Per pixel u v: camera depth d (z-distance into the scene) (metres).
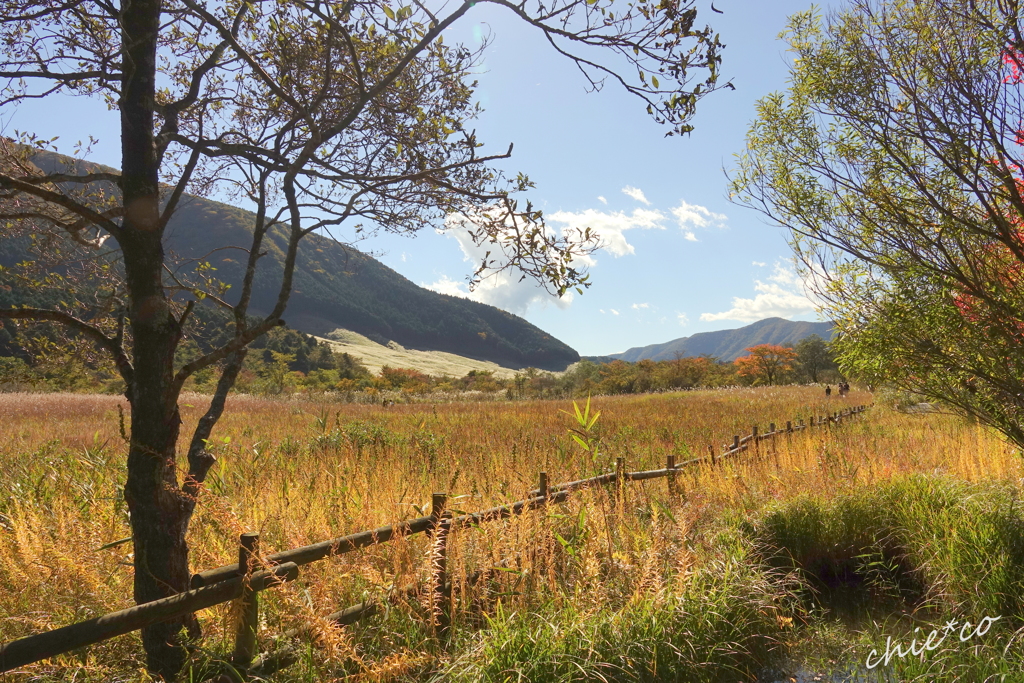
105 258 3.45
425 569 3.92
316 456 8.66
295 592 3.32
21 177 2.99
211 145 3.17
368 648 3.59
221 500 3.74
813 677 4.10
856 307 5.92
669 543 5.09
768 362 77.44
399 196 3.50
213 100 3.64
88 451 7.59
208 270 3.30
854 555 5.97
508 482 6.02
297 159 2.97
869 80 5.32
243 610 3.10
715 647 3.94
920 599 5.30
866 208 5.62
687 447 10.59
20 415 16.66
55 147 3.21
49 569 3.79
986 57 5.02
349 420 15.76
